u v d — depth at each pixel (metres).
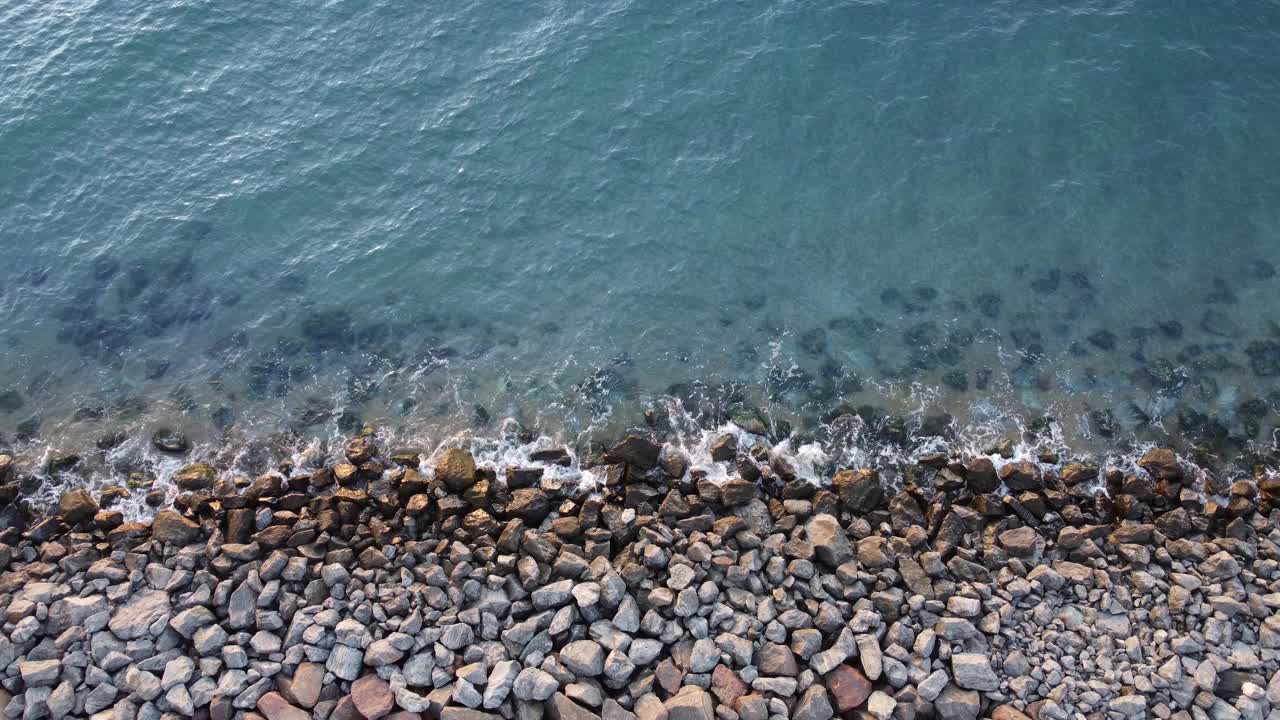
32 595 25.97
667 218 38.34
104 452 31.95
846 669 24.33
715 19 45.16
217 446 32.09
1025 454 30.83
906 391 32.78
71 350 35.34
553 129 41.62
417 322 35.81
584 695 23.67
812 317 35.09
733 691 24.00
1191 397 32.22
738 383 33.28
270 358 34.88
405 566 26.89
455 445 31.78
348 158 41.28
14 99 43.62
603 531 27.66
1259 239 36.34
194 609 25.41
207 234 38.84
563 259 37.41
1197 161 38.56
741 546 27.39
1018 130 39.91
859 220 37.72
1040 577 26.53
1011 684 24.08
